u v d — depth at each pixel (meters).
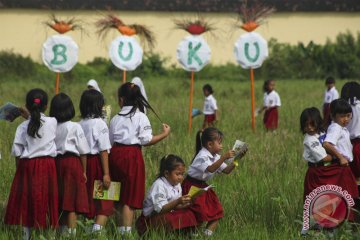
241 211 22.55
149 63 87.31
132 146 20.81
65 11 92.12
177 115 42.38
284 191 24.34
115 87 62.69
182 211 20.50
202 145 21.38
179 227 20.25
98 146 20.61
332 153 20.95
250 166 27.89
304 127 21.33
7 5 91.50
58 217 19.88
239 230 20.91
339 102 21.25
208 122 40.50
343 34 97.75
